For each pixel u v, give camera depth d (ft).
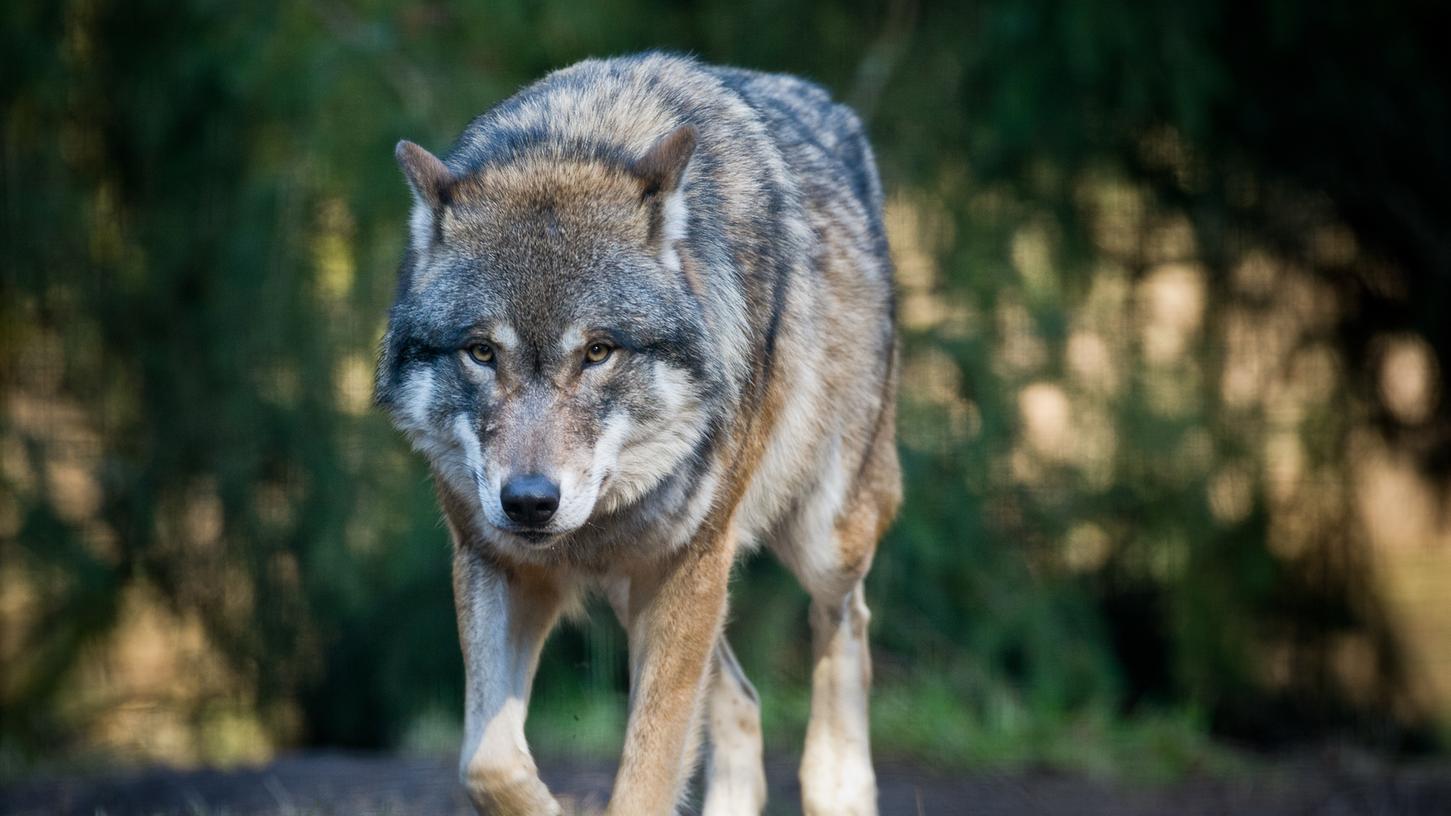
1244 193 47.16
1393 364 50.52
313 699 46.01
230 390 43.55
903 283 43.60
